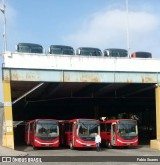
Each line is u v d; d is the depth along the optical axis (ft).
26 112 187.32
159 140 121.90
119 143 121.90
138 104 179.32
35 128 119.34
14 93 156.46
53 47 122.62
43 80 113.60
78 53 123.24
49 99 167.12
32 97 168.86
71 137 120.88
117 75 119.14
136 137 123.75
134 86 136.15
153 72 121.70
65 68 115.34
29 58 112.98
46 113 190.49
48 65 114.21
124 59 120.26
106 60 118.62
